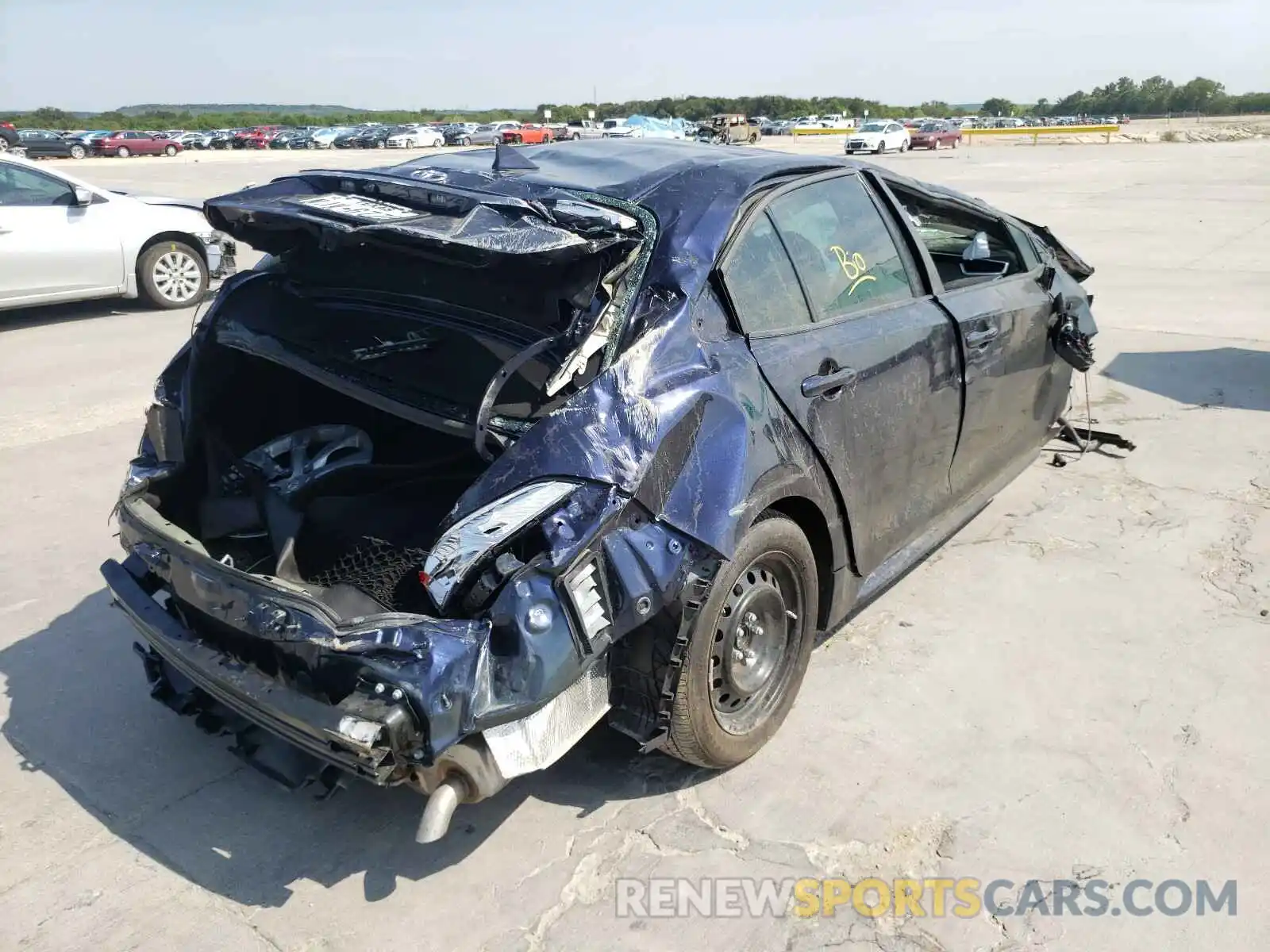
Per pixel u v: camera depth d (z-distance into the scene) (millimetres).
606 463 2346
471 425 2559
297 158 44438
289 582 2756
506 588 2256
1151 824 2740
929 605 3926
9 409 6531
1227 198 18266
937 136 45406
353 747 2166
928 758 3023
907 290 3555
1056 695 3328
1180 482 5059
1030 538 4492
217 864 2668
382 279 3178
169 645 2686
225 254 3953
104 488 5191
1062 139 57594
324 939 2418
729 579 2617
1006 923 2432
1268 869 2582
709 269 2746
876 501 3314
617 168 3160
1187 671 3443
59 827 2801
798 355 2912
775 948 2373
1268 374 6863
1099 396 6469
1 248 8688
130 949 2389
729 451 2562
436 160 3443
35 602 4023
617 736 3162
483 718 2221
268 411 3479
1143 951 2346
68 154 45844
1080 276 5258
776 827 2758
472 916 2479
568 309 2717
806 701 3312
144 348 8219
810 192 3254
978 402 3916
